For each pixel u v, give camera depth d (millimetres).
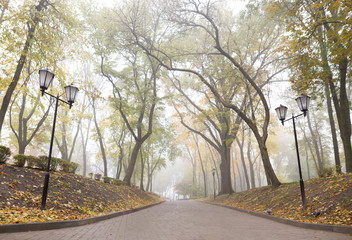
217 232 6168
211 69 19109
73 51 15773
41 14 13078
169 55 19469
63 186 10523
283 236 5438
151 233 5992
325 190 9711
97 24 18688
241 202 18516
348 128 13164
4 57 13617
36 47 12805
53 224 6109
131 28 18156
